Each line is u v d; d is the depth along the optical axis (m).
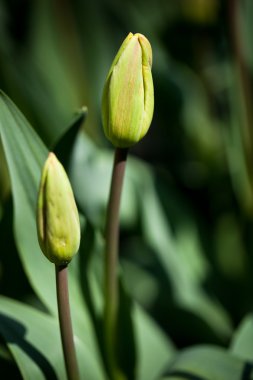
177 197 0.91
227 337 0.86
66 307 0.55
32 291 0.78
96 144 0.91
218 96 1.05
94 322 0.68
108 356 0.68
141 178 0.88
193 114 1.02
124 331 0.69
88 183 0.80
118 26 1.07
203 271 0.90
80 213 0.67
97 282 0.69
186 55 1.04
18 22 1.12
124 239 1.01
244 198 0.89
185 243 0.90
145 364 0.74
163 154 1.09
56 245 0.53
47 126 0.84
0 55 0.83
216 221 0.97
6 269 0.74
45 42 1.01
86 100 0.90
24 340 0.62
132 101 0.55
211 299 0.88
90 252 0.68
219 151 0.98
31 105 0.83
